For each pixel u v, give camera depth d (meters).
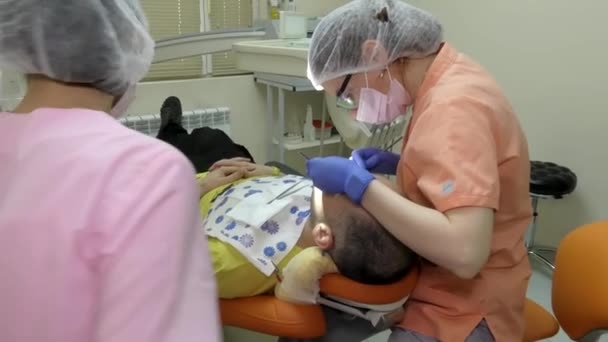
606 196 2.61
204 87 2.82
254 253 1.33
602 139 2.56
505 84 2.83
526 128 2.79
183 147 2.24
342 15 1.18
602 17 2.43
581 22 2.50
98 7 0.71
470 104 1.04
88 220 0.60
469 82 1.09
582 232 1.34
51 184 0.62
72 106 0.74
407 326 1.19
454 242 0.95
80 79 0.73
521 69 2.75
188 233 0.65
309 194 1.44
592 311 1.23
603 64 2.48
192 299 0.63
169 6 2.68
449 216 0.97
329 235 1.15
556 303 1.36
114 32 0.73
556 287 1.36
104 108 0.79
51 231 0.60
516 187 1.12
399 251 1.13
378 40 1.16
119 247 0.60
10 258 0.60
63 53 0.69
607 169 2.57
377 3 1.17
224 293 1.32
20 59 0.70
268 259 1.33
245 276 1.32
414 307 1.21
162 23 2.69
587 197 2.67
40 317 0.59
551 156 2.74
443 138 1.01
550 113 2.70
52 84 0.74
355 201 1.10
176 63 2.78
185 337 0.60
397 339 1.19
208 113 2.80
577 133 2.63
